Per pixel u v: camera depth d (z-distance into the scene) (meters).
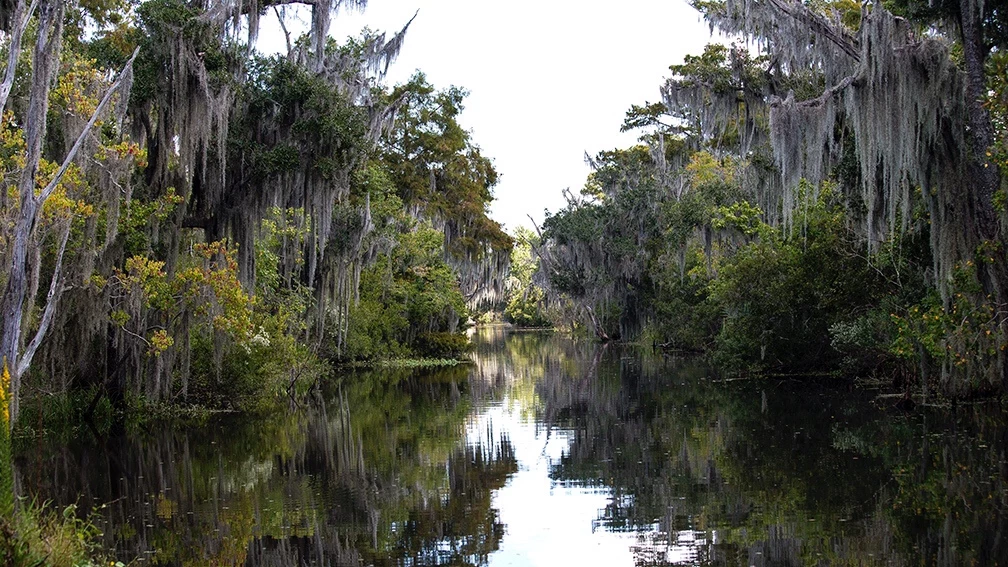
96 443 18.33
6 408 7.65
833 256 25.17
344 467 15.65
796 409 20.95
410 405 25.12
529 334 82.38
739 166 38.03
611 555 10.00
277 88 21.38
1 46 16.58
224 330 19.66
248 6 21.94
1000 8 17.70
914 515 11.05
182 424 21.27
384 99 34.12
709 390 26.16
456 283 50.25
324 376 34.72
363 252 32.59
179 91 19.00
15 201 12.34
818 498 12.16
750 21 22.95
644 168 52.22
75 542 8.22
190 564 9.99
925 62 17.88
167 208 18.83
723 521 11.25
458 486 13.97
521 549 10.37
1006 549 9.59
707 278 38.62
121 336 20.31
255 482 14.38
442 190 46.31
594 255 50.56
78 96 14.62
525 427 20.16
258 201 21.38
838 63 21.98
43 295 17.73
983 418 17.98
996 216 17.31
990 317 17.05
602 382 30.45
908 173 19.38
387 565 9.89
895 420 18.39
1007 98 15.39
